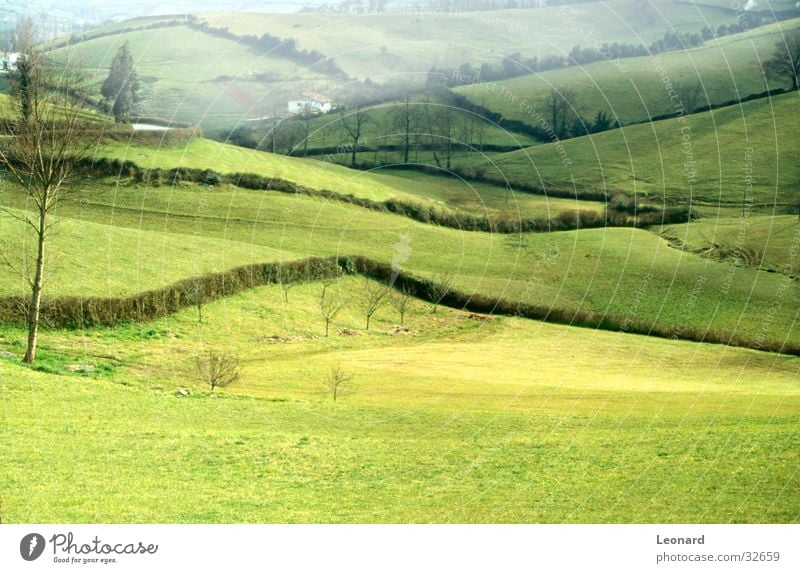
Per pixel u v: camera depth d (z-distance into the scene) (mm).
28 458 30281
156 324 58969
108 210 82188
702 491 28969
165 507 26578
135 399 41062
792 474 30531
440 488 29266
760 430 37406
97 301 56719
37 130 53875
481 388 48844
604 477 30750
